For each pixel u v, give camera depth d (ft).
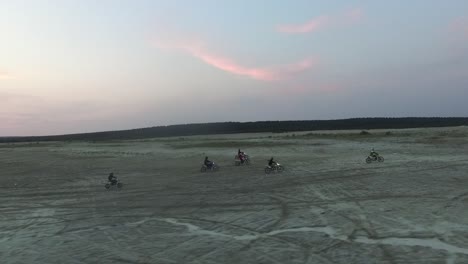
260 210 45.91
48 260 31.86
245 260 29.09
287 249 30.99
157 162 116.06
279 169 81.10
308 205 46.91
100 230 40.93
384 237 32.35
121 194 63.87
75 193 67.26
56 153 162.20
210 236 36.17
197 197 57.26
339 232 34.71
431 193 49.60
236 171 87.51
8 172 103.76
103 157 137.80
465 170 69.41
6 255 33.91
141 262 29.99
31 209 55.16
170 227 40.47
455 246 29.22
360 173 72.13
